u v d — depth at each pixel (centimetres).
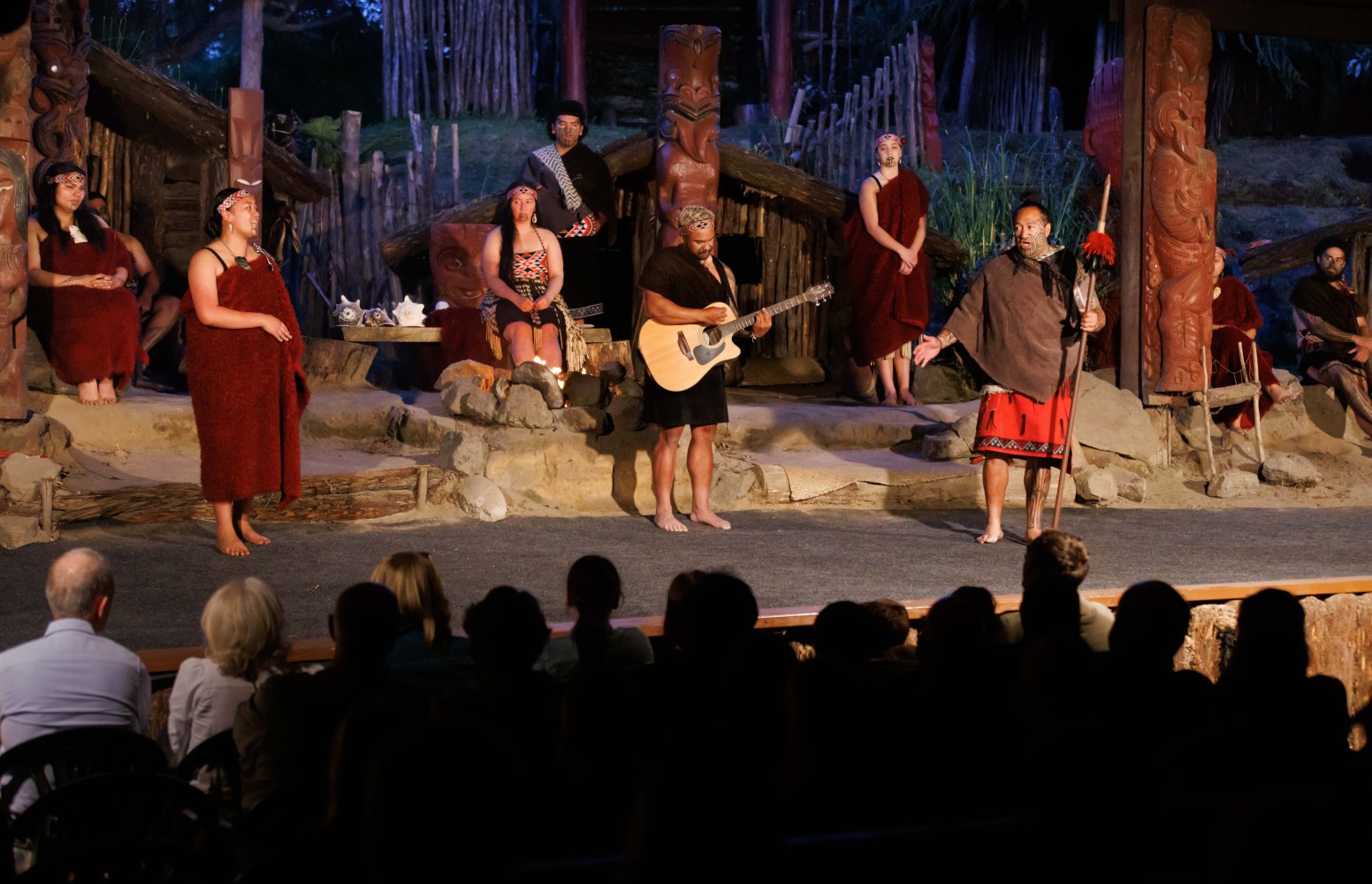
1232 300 989
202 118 961
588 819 300
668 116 993
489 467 766
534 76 1692
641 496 796
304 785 317
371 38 1806
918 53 1438
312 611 541
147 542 648
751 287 1128
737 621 366
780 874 237
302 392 650
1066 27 1730
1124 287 938
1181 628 372
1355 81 1739
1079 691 316
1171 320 923
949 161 1516
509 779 258
